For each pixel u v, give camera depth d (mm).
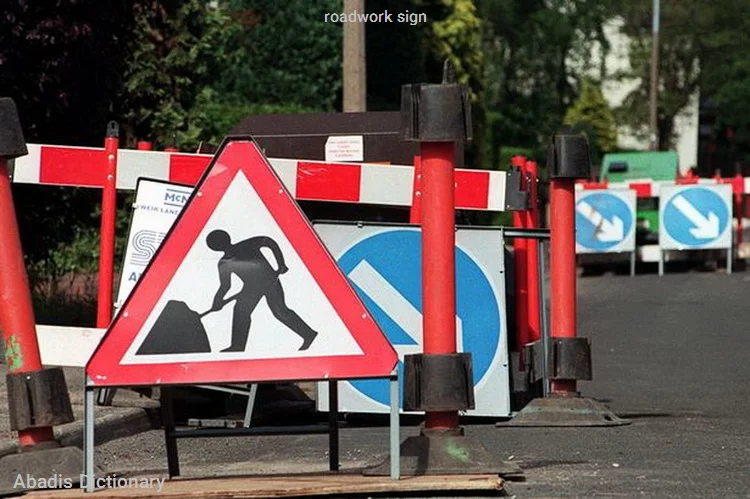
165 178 22375
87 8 30453
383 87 66562
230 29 52000
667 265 64250
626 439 19844
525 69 120562
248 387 21562
